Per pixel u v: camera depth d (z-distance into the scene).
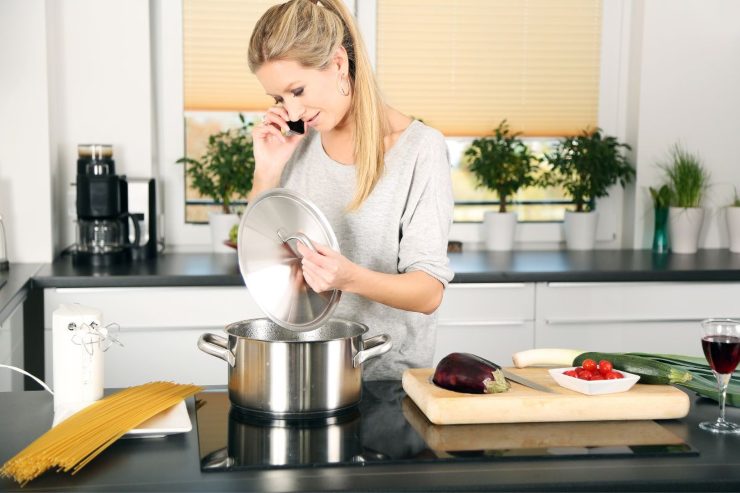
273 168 1.98
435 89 3.87
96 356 1.66
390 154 1.97
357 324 1.75
